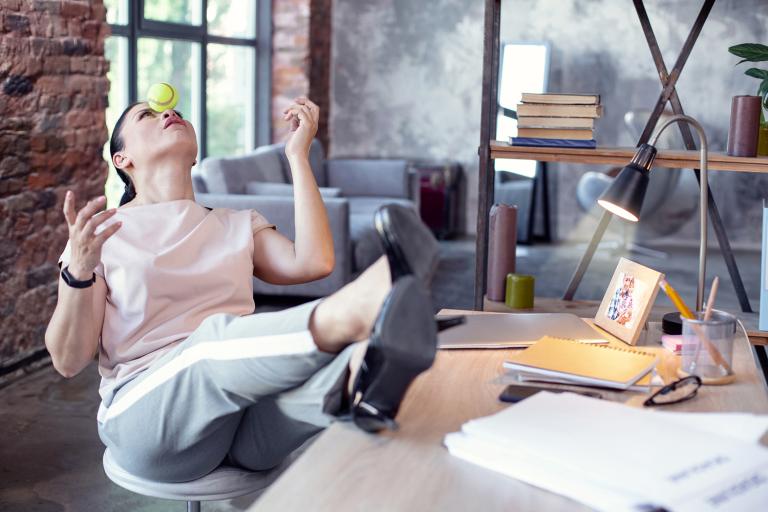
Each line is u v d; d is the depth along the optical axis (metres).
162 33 5.62
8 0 3.45
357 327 1.17
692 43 2.62
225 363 1.37
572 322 1.79
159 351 1.72
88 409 3.19
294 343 1.25
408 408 1.27
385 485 1.01
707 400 1.34
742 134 2.34
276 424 1.55
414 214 1.15
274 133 7.15
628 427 1.09
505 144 2.47
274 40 7.04
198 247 1.83
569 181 7.14
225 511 2.45
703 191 1.80
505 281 2.58
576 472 0.99
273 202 4.61
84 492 2.52
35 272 3.71
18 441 2.88
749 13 6.67
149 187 1.92
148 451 1.56
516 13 7.07
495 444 1.07
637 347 1.68
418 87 7.50
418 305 1.09
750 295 5.37
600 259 6.41
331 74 7.64
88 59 4.00
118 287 1.73
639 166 1.70
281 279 1.96
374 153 7.66
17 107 3.55
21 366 3.63
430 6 7.39
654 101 6.94
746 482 0.95
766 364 2.66
